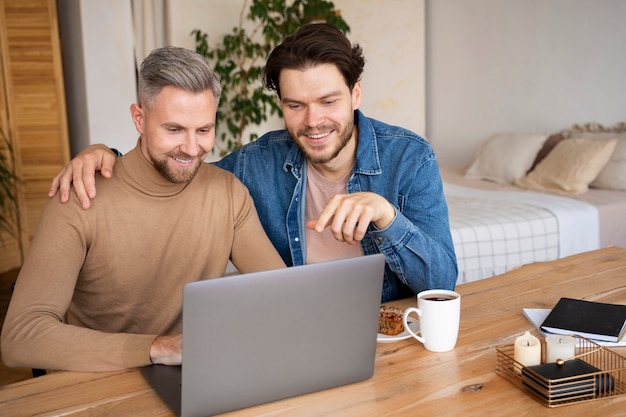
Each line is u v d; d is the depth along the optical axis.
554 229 3.07
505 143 4.35
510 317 1.37
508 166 4.19
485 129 5.13
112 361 1.13
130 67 4.62
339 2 5.30
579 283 1.59
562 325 1.25
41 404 1.02
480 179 4.38
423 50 5.36
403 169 1.59
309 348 1.02
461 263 2.87
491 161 4.34
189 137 1.30
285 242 1.71
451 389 1.04
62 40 4.95
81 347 1.14
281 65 1.38
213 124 1.33
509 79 4.86
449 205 3.41
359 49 1.47
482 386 1.05
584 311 1.32
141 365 1.13
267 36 4.88
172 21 4.87
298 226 1.67
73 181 1.35
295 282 0.98
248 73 4.99
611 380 1.00
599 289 1.54
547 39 4.52
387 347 1.22
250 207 1.57
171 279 1.48
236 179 1.58
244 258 1.56
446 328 1.18
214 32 5.03
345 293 1.02
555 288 1.56
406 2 5.29
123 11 4.55
